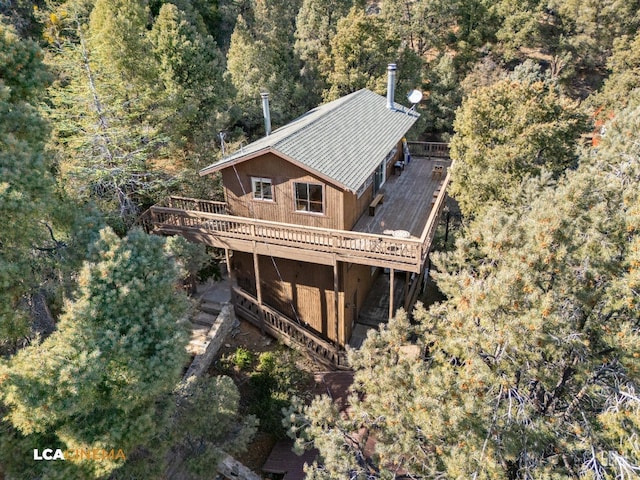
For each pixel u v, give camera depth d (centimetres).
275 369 1619
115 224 1628
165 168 2308
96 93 1681
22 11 2945
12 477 835
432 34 3941
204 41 2905
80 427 877
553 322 772
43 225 1084
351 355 1042
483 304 822
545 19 4450
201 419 1117
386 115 2094
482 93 1816
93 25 2127
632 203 938
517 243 894
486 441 792
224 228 1669
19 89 1155
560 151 1780
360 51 2905
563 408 995
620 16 3912
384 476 914
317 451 1401
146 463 1011
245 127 3088
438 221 1772
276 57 3341
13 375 769
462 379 862
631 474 782
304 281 1731
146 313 966
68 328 855
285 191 1611
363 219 1744
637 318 874
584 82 4162
